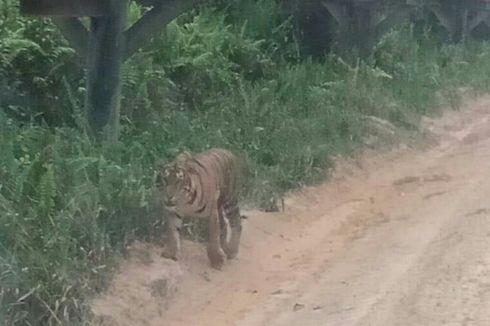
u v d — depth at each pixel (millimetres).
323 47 24875
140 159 13023
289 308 10133
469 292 10172
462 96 27500
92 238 10141
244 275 11414
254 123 17312
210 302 10406
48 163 11391
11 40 14609
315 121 19234
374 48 25656
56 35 15617
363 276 11180
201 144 14766
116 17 13672
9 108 14336
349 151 18688
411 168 18781
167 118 16203
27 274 8773
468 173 18125
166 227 11383
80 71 15969
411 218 14422
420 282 10680
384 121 21391
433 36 33875
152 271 10680
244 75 21203
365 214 14867
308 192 15844
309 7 24797
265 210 14297
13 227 9336
